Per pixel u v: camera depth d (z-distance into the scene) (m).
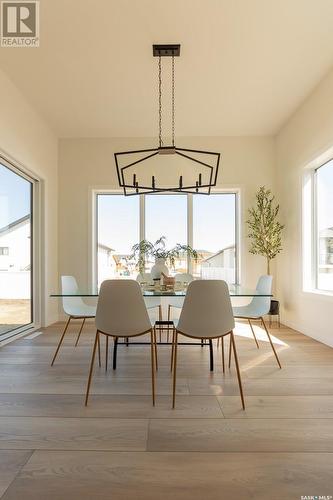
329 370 2.51
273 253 4.32
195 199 4.94
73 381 2.29
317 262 3.83
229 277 4.87
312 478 1.26
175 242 4.94
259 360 2.77
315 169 3.87
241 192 4.75
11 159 3.47
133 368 2.59
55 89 3.48
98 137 4.81
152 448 1.46
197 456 1.40
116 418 1.74
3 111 3.20
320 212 3.77
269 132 4.65
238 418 1.74
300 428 1.64
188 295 2.02
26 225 4.04
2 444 1.49
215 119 4.23
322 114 3.34
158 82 3.34
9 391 2.11
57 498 1.16
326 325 3.30
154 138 4.81
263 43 2.75
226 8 2.38
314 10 2.40
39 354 2.97
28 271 4.10
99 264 4.96
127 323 2.07
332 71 3.13
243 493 1.19
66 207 4.80
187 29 2.58
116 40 2.70
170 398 2.00
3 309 3.40
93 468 1.32
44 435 1.57
